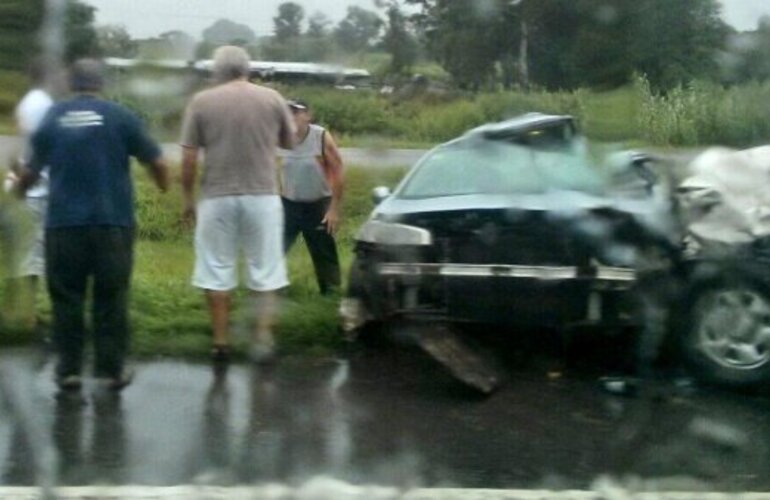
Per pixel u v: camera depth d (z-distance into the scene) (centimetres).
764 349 721
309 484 579
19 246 802
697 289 726
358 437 656
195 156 762
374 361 805
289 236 880
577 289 732
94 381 721
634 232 729
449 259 746
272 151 770
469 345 770
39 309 817
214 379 758
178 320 826
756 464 619
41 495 556
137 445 634
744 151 747
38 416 675
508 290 738
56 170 689
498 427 677
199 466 605
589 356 778
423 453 632
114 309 714
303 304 849
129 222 705
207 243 774
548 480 593
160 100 720
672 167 743
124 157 696
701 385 736
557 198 737
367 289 777
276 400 720
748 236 718
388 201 787
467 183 775
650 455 630
